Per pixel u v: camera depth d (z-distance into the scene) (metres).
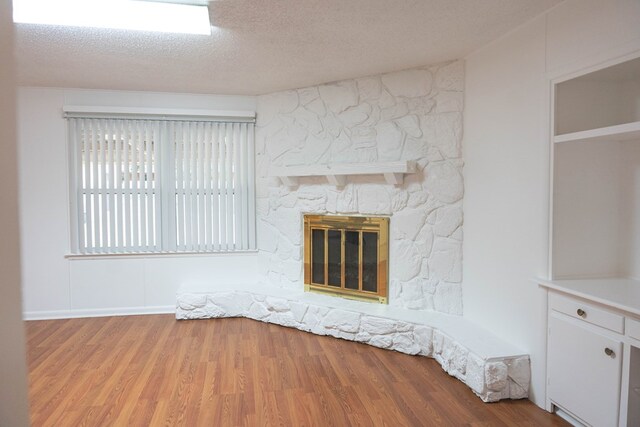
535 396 2.53
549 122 2.38
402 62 3.37
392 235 3.65
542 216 2.45
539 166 2.47
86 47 3.02
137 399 2.58
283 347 3.46
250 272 4.57
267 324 4.07
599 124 2.41
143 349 3.40
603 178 2.43
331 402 2.55
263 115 4.42
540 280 2.40
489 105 2.96
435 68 3.41
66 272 4.25
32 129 4.12
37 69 3.55
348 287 3.93
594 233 2.43
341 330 3.63
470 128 3.21
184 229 4.40
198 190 4.40
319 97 4.03
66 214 4.22
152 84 4.04
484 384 2.53
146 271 4.39
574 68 2.22
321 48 3.06
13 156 0.65
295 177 4.16
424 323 3.23
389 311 3.52
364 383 2.80
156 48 3.05
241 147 4.45
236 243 4.50
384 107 3.66
